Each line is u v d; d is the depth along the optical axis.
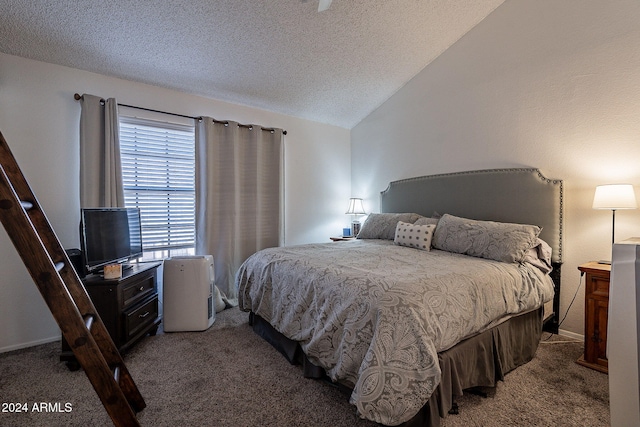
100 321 1.49
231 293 3.36
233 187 3.38
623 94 2.20
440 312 1.43
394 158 3.98
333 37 2.76
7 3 1.95
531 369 1.97
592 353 1.99
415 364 1.24
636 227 2.20
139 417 1.50
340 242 3.20
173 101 3.15
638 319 0.88
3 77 2.29
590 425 1.45
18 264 2.32
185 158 3.27
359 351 1.38
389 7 2.55
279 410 1.56
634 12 2.14
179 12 2.22
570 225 2.49
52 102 2.49
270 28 2.53
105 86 2.76
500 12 2.85
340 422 1.47
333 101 3.88
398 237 2.98
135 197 2.97
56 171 2.50
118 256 2.42
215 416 1.51
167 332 2.58
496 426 1.45
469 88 3.12
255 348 2.28
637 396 0.88
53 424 1.46
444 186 3.26
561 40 2.48
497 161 2.91
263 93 3.45
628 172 2.20
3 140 1.37
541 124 2.62
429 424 1.29
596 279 1.97
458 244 2.52
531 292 2.04
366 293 1.48
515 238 2.26
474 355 1.62
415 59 3.35
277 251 2.57
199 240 3.22
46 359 2.12
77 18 2.13
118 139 2.71
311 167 4.29
